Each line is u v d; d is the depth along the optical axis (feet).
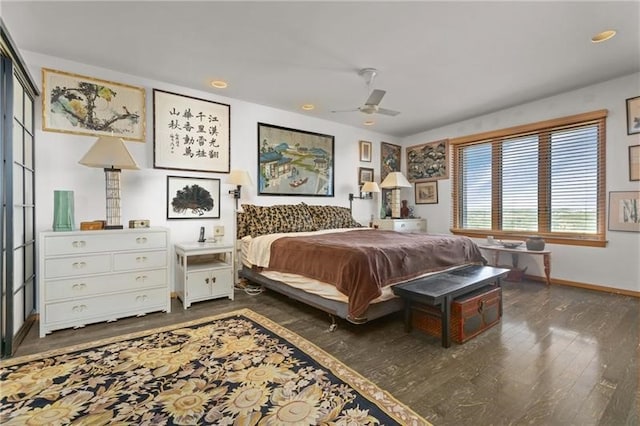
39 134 9.09
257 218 12.73
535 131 13.56
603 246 11.76
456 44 8.70
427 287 7.61
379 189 17.74
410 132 18.69
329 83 11.42
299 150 15.15
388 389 5.49
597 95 11.69
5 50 6.46
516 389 5.50
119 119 10.40
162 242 9.54
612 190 11.52
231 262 11.09
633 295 11.13
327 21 7.64
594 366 6.28
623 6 7.00
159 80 11.13
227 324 8.55
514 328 8.30
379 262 7.80
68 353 6.79
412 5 7.02
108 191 9.44
